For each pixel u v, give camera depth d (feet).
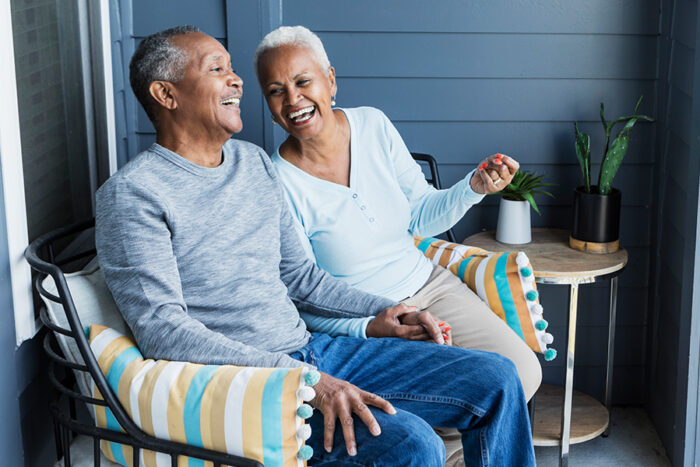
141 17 8.09
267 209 6.21
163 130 5.96
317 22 8.28
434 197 7.24
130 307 5.52
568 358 7.83
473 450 5.80
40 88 6.72
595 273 7.63
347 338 6.40
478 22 8.30
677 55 7.88
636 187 8.77
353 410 5.32
